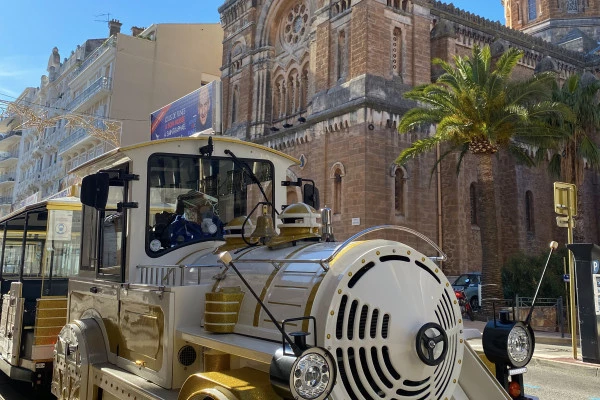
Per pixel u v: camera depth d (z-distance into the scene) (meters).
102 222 5.46
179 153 5.12
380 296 3.12
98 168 5.74
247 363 3.58
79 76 44.75
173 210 5.05
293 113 29.55
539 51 32.56
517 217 29.45
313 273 3.29
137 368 4.30
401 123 20.59
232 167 5.44
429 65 26.55
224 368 3.55
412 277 3.31
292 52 30.25
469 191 27.03
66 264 7.63
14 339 7.30
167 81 40.44
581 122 20.72
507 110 18.27
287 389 2.59
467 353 3.87
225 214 5.42
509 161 30.11
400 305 3.16
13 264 9.88
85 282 5.69
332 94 25.78
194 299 3.96
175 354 3.82
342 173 24.48
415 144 20.06
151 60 40.09
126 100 38.72
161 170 5.00
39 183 54.12
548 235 30.86
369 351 3.03
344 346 2.96
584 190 33.06
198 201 5.20
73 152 45.50
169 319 3.84
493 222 19.95
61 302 7.06
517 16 46.34
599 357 11.02
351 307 3.06
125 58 39.06
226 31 35.97
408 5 26.30
